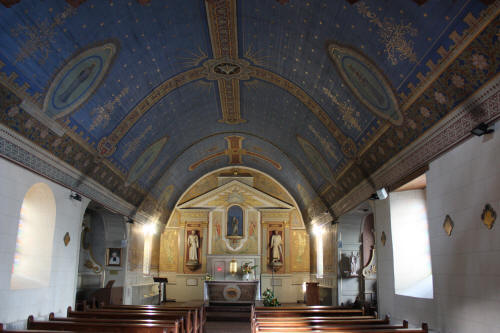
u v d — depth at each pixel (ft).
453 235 25.94
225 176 85.10
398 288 35.60
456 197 25.75
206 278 76.18
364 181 43.37
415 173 32.12
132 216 58.18
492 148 22.17
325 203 60.64
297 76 40.68
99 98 35.50
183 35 36.19
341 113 39.50
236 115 58.49
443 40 23.11
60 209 36.55
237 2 32.27
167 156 59.93
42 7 24.35
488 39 20.52
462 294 24.71
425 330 27.81
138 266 62.23
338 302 55.26
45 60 27.43
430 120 28.17
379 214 40.27
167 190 70.38
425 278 35.12
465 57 22.43
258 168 81.46
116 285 54.75
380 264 39.47
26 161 30.53
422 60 25.55
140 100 41.50
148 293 68.64
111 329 28.96
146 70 38.19
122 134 42.83
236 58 41.22
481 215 22.93
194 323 38.73
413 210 36.99
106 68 33.37
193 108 52.49
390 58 28.02
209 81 46.73
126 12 29.84
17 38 24.70
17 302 29.55
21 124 28.78
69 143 35.29
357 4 26.43
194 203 82.48
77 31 27.89
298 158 60.64
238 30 36.29
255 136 65.31
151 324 29.66
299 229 82.02
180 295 79.56
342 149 44.01
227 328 54.90
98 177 43.24
